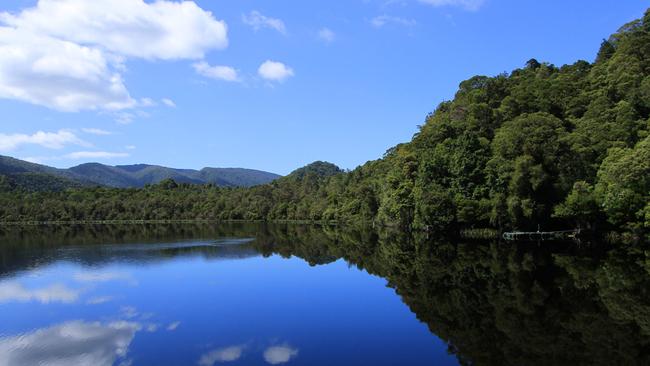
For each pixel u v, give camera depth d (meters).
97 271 47.22
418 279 39.47
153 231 122.19
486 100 109.12
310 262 53.38
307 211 181.00
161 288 37.44
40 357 20.91
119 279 42.12
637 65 85.75
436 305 29.58
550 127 71.00
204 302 32.03
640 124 67.38
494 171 72.81
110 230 129.62
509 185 69.19
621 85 81.06
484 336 22.72
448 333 23.41
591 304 28.66
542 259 48.28
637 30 107.25
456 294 32.56
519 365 18.52
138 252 65.06
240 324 26.06
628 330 23.17
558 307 28.05
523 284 35.28
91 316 28.38
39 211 189.75
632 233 59.59
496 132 87.06
